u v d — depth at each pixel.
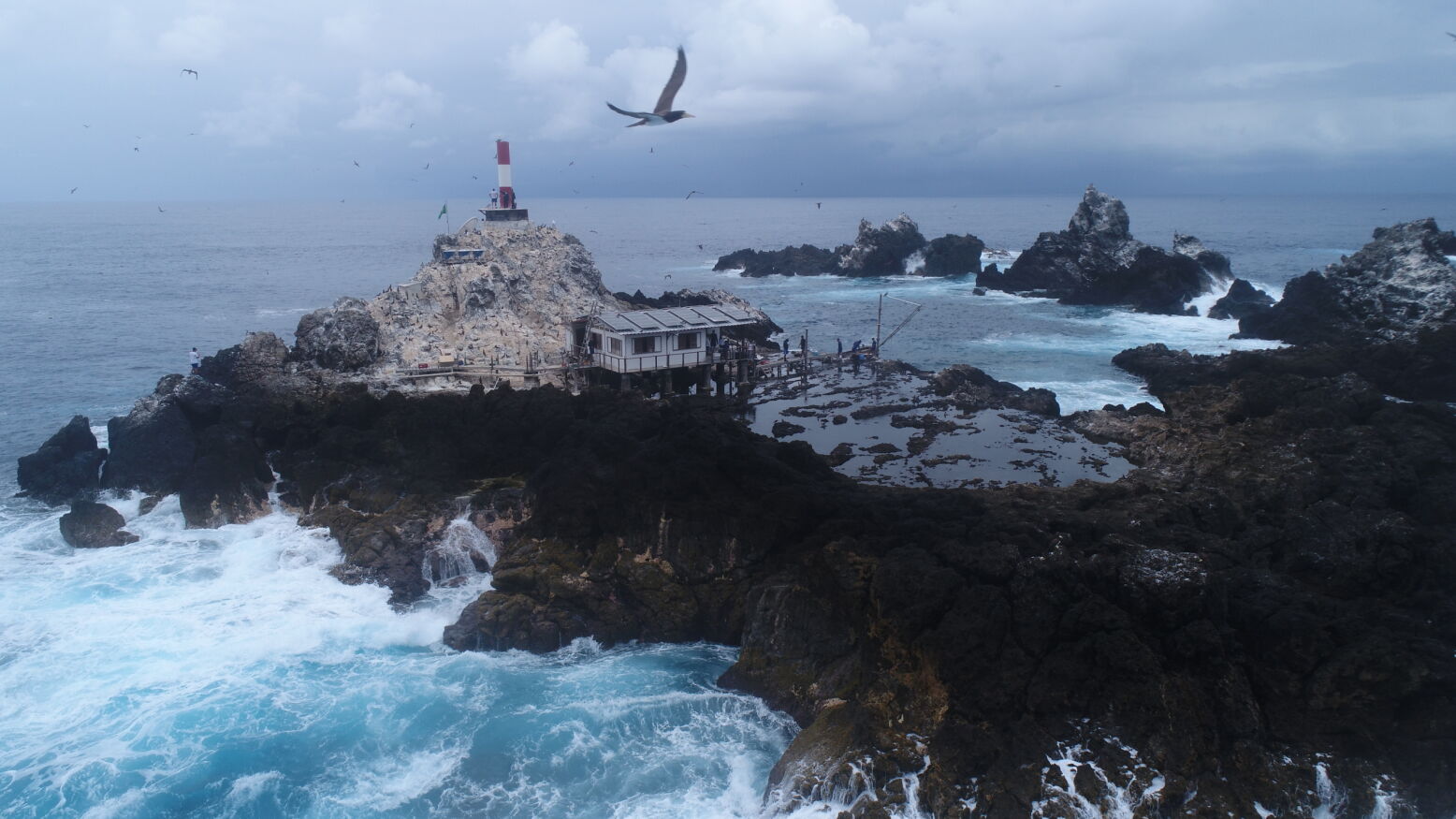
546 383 59.78
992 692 29.28
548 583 38.38
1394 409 51.00
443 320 69.25
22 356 87.44
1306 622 29.36
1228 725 28.19
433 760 30.31
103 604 39.16
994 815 26.58
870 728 29.27
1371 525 37.88
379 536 42.12
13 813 27.48
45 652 35.62
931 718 29.28
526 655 36.78
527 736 31.53
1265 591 31.70
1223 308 103.69
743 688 34.25
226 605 39.34
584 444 45.09
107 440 60.09
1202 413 54.94
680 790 29.09
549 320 71.19
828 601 34.00
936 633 30.11
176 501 47.84
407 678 34.88
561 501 40.16
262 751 30.52
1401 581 36.50
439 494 44.66
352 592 40.44
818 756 28.83
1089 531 34.97
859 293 130.62
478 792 28.89
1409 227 85.88
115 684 33.84
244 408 53.31
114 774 29.20
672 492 39.16
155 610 38.78
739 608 37.50
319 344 62.44
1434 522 40.62
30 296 129.75
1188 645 29.14
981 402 62.00
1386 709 27.70
